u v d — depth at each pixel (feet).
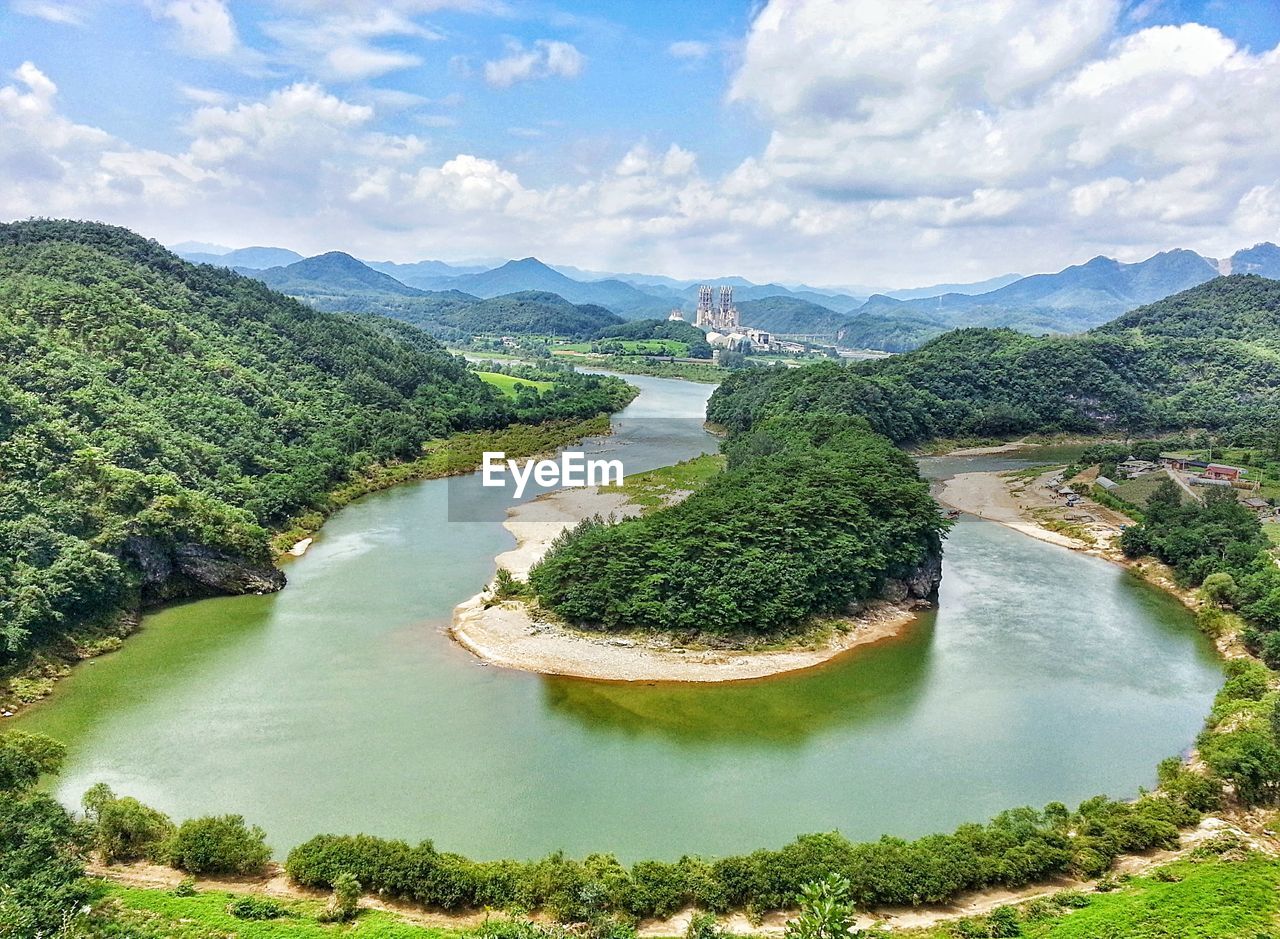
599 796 212.64
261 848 178.81
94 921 151.33
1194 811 202.18
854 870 171.94
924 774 227.20
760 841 195.93
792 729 250.16
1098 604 368.89
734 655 296.10
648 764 228.63
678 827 200.23
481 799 209.97
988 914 167.53
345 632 311.88
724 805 210.18
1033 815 195.93
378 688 268.41
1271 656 297.33
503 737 240.53
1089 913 164.04
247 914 160.35
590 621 311.27
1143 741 248.73
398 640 305.12
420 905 168.86
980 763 233.76
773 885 169.17
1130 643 324.80
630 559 315.58
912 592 356.79
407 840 192.95
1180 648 321.32
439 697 263.29
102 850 179.22
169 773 217.97
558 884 167.63
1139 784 225.76
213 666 281.54
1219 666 305.32
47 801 176.45
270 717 248.32
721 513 338.75
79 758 224.12
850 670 291.99
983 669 296.51
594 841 194.49
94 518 324.60
